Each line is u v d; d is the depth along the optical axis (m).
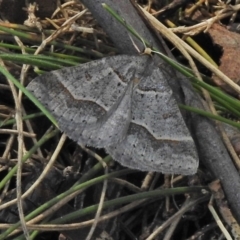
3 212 0.22
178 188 0.22
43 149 0.23
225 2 0.25
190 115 0.22
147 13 0.23
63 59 0.23
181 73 0.22
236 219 0.22
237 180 0.22
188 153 0.21
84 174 0.22
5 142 0.23
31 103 0.24
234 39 0.24
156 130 0.21
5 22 0.24
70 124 0.21
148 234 0.22
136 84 0.21
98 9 0.22
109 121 0.21
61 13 0.25
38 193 0.23
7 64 0.24
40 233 0.23
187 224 0.23
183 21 0.24
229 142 0.22
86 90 0.21
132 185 0.23
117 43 0.23
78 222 0.22
